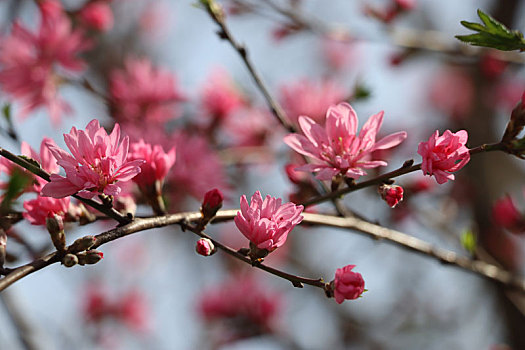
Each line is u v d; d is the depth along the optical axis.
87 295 7.68
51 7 5.20
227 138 5.95
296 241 8.75
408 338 7.73
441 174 2.09
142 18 9.20
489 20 2.15
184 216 2.32
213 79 6.00
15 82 4.91
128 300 7.82
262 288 6.59
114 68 8.20
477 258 3.61
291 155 5.51
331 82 5.32
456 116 7.92
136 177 2.54
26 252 2.70
